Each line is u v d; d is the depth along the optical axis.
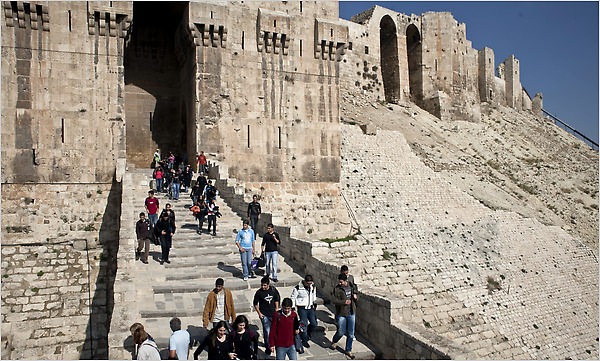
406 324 12.95
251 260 17.67
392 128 54.25
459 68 71.88
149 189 28.98
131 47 36.12
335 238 34.62
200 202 22.08
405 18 67.19
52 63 26.98
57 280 25.14
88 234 26.72
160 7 34.00
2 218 25.41
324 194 35.34
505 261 38.19
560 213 51.59
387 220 37.56
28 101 26.45
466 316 31.75
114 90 28.19
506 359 29.59
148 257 18.91
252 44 33.19
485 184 50.88
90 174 27.52
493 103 81.56
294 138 34.44
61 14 27.17
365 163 41.62
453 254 36.78
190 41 32.00
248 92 33.03
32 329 23.75
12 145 26.03
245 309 14.92
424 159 48.78
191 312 14.25
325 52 35.38
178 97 37.34
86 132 27.56
